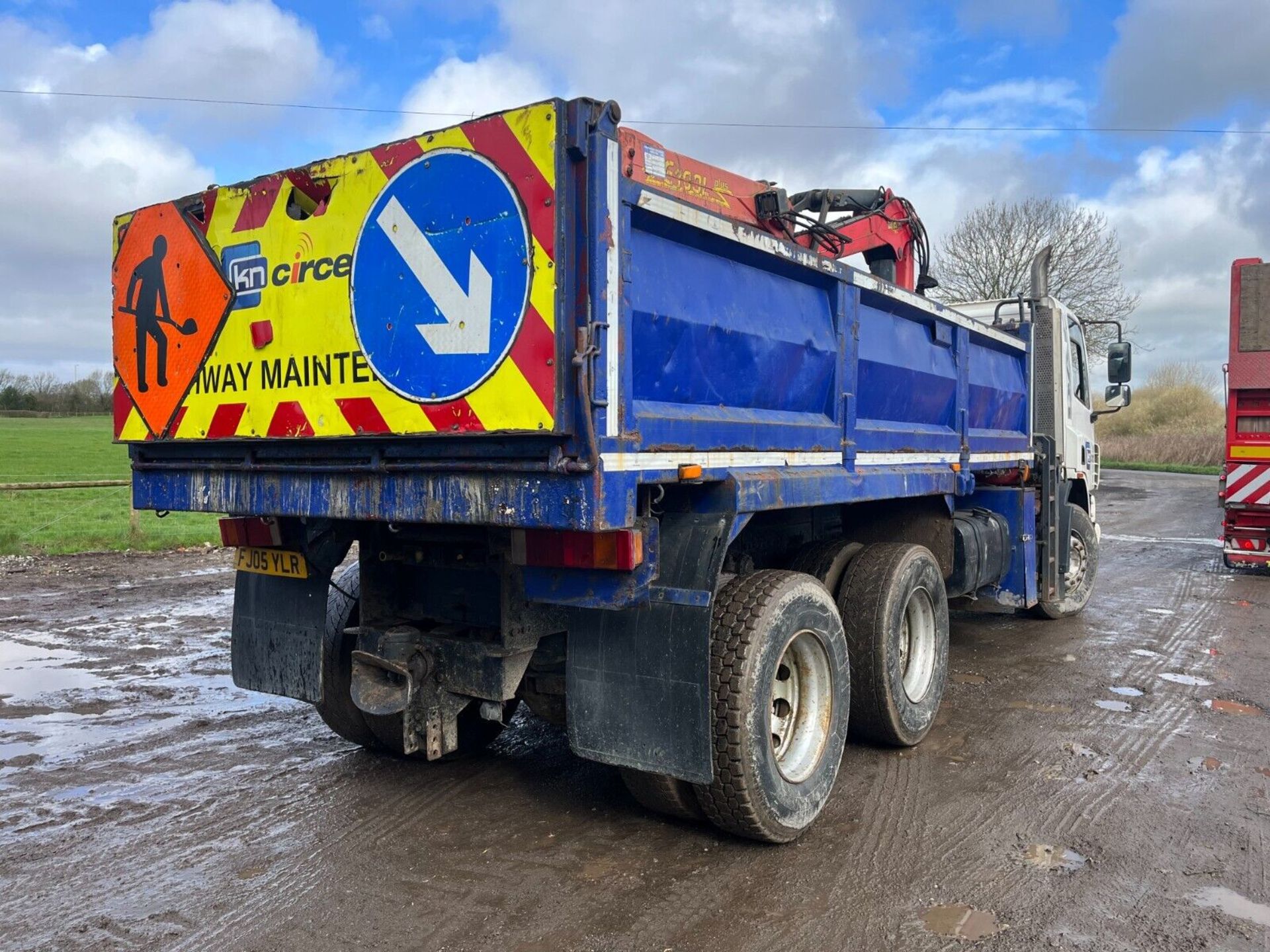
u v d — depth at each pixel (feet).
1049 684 19.85
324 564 13.67
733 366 12.03
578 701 11.49
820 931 9.68
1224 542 36.22
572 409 9.23
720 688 11.04
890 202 22.25
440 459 10.28
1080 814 12.78
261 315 11.80
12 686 19.70
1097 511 63.57
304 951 9.29
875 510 18.49
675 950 9.32
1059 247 102.47
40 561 39.27
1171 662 21.79
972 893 10.52
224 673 20.88
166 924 9.80
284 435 11.61
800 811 11.85
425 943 9.41
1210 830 12.28
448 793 13.58
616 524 9.46
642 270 10.25
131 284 13.52
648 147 13.66
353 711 14.64
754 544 15.33
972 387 20.30
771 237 12.48
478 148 9.66
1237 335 33.99
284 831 12.22
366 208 10.62
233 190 12.03
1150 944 9.46
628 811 12.92
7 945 9.41
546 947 9.35
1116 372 26.13
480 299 9.67
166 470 13.43
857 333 14.92
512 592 11.85
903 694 15.30
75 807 13.06
